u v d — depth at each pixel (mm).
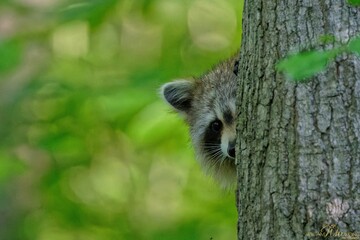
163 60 15000
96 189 15875
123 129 13727
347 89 6637
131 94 13445
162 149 14844
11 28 14625
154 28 15625
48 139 14133
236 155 7445
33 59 15492
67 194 15445
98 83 14125
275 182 6867
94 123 14320
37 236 16109
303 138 6715
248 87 7289
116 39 15500
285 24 7027
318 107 6703
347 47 5793
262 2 7234
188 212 15312
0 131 14516
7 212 17703
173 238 14602
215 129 11734
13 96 14297
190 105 12477
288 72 5715
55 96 13945
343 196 6527
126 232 15617
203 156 12125
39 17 13422
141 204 16281
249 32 7383
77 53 16062
